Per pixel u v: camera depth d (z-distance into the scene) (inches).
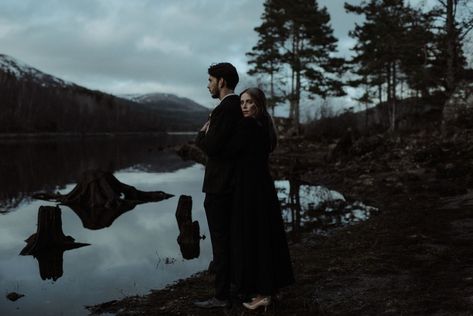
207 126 168.4
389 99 1585.9
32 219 467.8
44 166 1097.4
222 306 177.3
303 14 1706.4
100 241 359.6
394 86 1488.7
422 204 386.9
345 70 1779.0
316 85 1748.3
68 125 4813.0
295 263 244.4
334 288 194.4
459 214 324.5
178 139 3705.7
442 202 384.8
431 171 555.2
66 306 210.8
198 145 168.1
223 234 173.2
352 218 395.9
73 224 437.4
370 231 311.1
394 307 166.2
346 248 269.1
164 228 406.9
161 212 494.0
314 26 1694.1
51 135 4276.6
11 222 451.2
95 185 559.8
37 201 586.2
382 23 1316.4
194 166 1116.5
